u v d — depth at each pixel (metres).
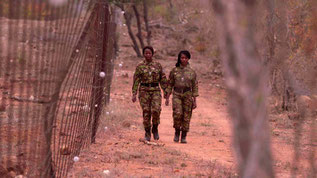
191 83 18.89
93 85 14.35
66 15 5.85
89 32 10.90
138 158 14.66
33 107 5.89
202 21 59.31
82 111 12.64
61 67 6.59
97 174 11.52
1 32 4.07
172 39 81.75
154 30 87.69
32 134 6.26
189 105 19.00
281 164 14.03
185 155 15.77
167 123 25.20
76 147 12.58
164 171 12.73
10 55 4.38
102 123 19.69
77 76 10.12
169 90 18.84
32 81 5.40
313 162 2.19
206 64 58.50
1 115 6.15
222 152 17.16
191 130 23.00
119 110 25.08
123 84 41.53
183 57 18.70
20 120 5.95
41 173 6.73
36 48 5.02
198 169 13.34
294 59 15.71
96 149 15.12
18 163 6.64
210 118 27.28
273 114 26.95
